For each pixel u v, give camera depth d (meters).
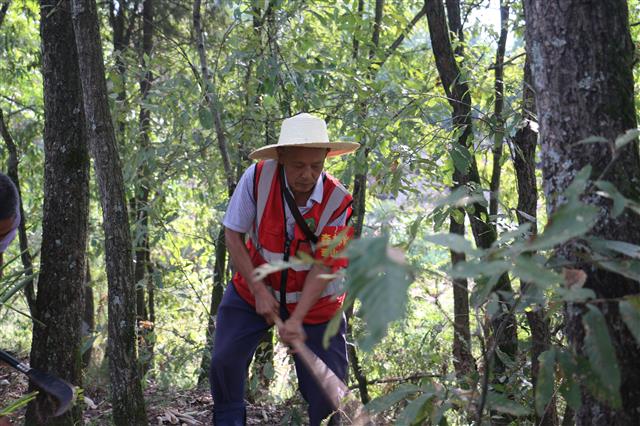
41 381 3.65
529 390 3.38
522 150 4.11
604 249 2.07
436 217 3.92
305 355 3.45
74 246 4.31
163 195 6.45
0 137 9.56
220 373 3.92
